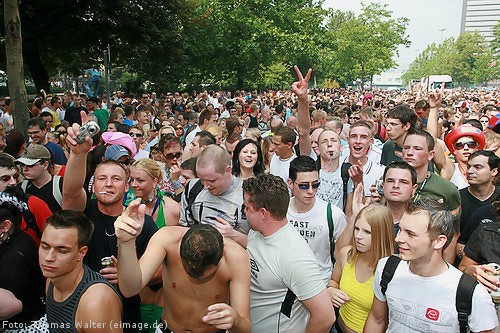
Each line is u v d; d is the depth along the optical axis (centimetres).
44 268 249
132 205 242
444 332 254
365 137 467
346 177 475
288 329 283
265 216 281
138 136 698
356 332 327
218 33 2844
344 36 5006
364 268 328
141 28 2555
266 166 634
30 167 407
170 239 275
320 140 495
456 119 945
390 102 2067
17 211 303
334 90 5075
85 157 316
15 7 874
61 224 249
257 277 287
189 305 273
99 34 2591
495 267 277
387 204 381
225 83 3434
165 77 3056
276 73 3866
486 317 246
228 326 241
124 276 245
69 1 2439
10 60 881
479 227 321
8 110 1289
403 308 265
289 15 2856
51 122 953
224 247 270
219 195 371
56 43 2550
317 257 386
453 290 252
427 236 251
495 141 564
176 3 2727
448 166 514
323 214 383
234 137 662
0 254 296
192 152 572
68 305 252
